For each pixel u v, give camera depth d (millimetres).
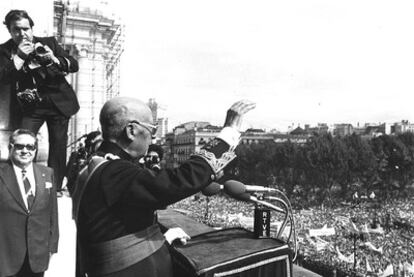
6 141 5965
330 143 92938
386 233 51031
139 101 2861
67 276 5754
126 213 2605
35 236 4836
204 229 4668
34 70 5625
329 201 87812
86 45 32906
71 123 31078
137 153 2828
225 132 2676
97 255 2637
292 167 94625
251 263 2891
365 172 92062
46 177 5090
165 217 5688
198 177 2514
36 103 5770
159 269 2684
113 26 34688
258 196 3455
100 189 2605
